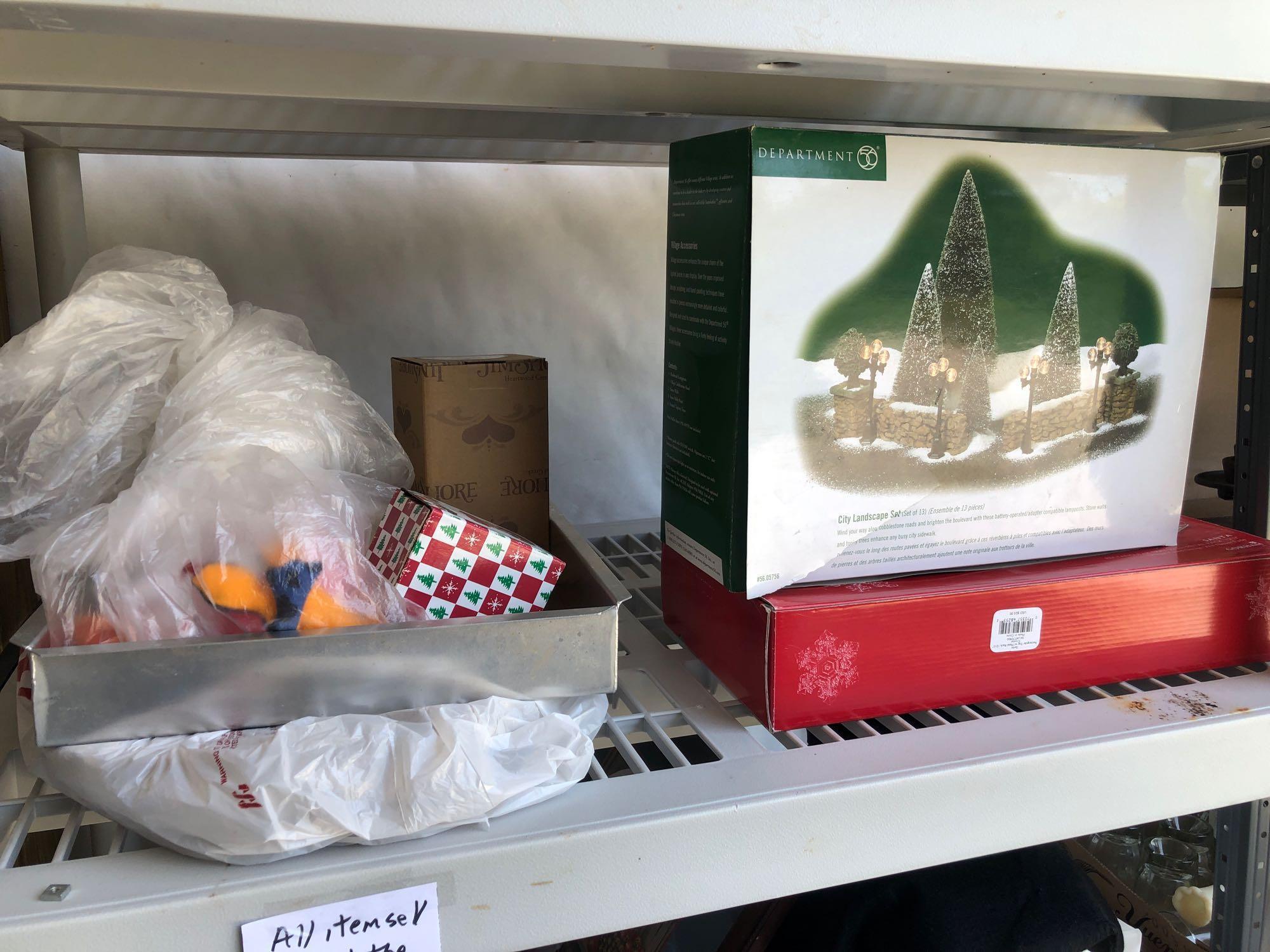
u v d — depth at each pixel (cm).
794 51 41
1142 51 46
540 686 52
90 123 74
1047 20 44
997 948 68
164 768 44
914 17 42
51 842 84
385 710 50
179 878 43
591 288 114
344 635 48
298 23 36
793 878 51
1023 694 61
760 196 51
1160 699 61
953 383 58
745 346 53
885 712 58
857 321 55
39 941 40
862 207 54
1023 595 59
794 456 55
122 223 96
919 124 83
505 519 72
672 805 49
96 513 52
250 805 42
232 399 58
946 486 60
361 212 103
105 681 46
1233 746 58
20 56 59
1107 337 62
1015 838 55
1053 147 57
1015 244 58
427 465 69
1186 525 76
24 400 56
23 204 94
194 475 52
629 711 62
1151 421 65
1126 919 82
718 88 70
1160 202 61
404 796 44
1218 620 65
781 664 54
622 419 119
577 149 96
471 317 110
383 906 44
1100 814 56
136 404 59
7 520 57
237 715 48
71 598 49
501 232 109
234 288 101
